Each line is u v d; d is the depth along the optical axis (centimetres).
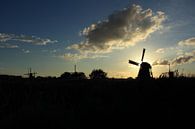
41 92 2873
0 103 2725
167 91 2083
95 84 2769
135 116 1875
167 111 1861
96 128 1845
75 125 1891
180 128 1692
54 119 1928
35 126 1889
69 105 2473
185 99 1955
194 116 1773
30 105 2233
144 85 2256
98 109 2020
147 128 1755
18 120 1958
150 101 2012
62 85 3172
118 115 1917
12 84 3447
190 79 2227
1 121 2047
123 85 2408
